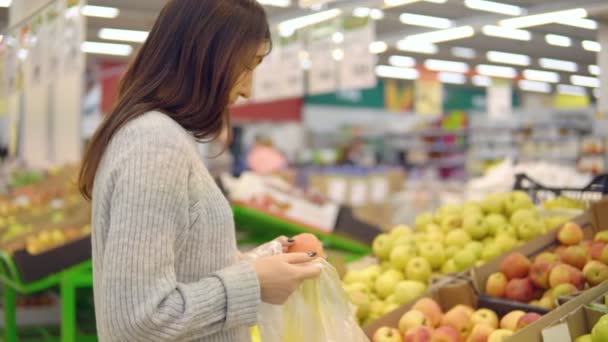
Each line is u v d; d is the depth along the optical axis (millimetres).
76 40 5066
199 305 1500
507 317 2410
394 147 19453
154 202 1490
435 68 12312
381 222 9461
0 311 6199
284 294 1665
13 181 8656
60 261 4215
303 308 1912
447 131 18516
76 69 5062
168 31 1659
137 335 1455
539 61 10039
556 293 2414
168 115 1637
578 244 2781
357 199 9445
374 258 3307
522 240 3107
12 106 9969
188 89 1651
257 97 7750
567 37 7625
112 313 1458
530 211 3182
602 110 6836
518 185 3832
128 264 1454
